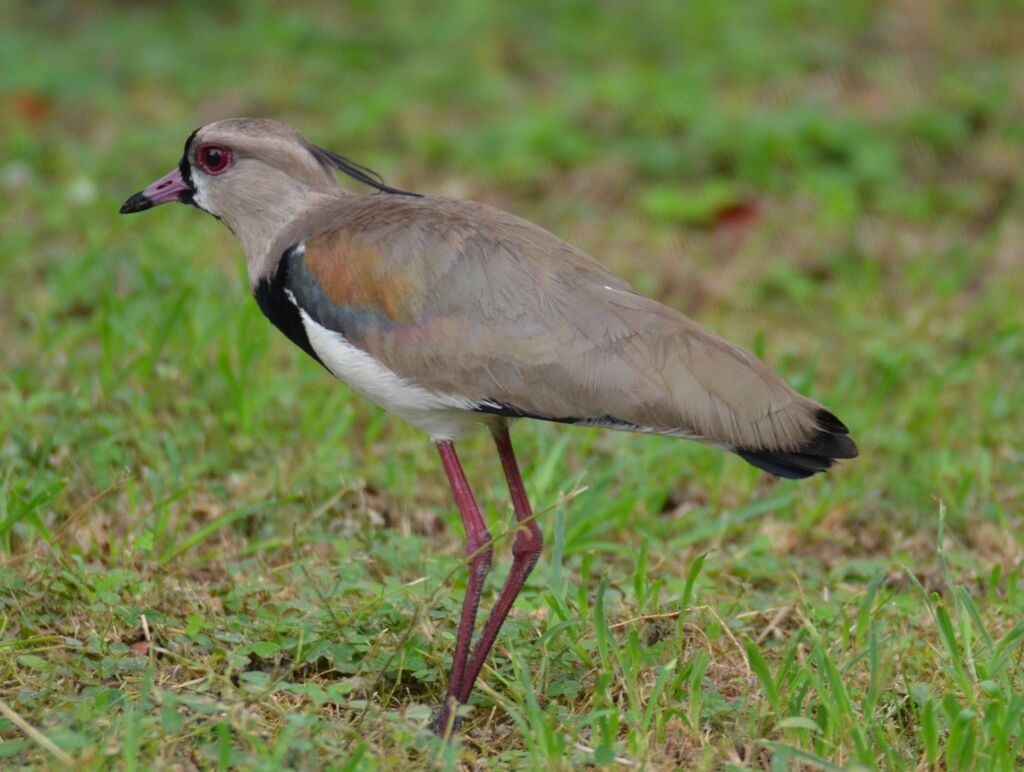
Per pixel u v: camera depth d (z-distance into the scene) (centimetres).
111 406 1274
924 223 1833
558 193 1891
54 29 2303
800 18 2392
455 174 1912
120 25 2305
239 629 975
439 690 954
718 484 1273
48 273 1567
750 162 1927
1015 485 1280
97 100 2050
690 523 1220
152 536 1061
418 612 925
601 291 905
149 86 2116
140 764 814
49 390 1298
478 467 1280
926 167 1961
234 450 1251
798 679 902
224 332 1368
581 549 1145
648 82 2103
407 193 999
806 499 1261
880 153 1947
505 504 1211
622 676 943
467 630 922
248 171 997
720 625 988
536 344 891
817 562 1168
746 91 2147
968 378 1447
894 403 1420
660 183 1917
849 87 2172
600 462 1303
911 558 1166
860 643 958
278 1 2417
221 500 1180
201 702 850
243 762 821
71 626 969
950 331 1538
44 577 999
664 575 1101
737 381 882
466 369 902
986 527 1216
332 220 966
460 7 2403
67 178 1811
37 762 821
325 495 1198
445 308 906
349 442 1312
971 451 1340
